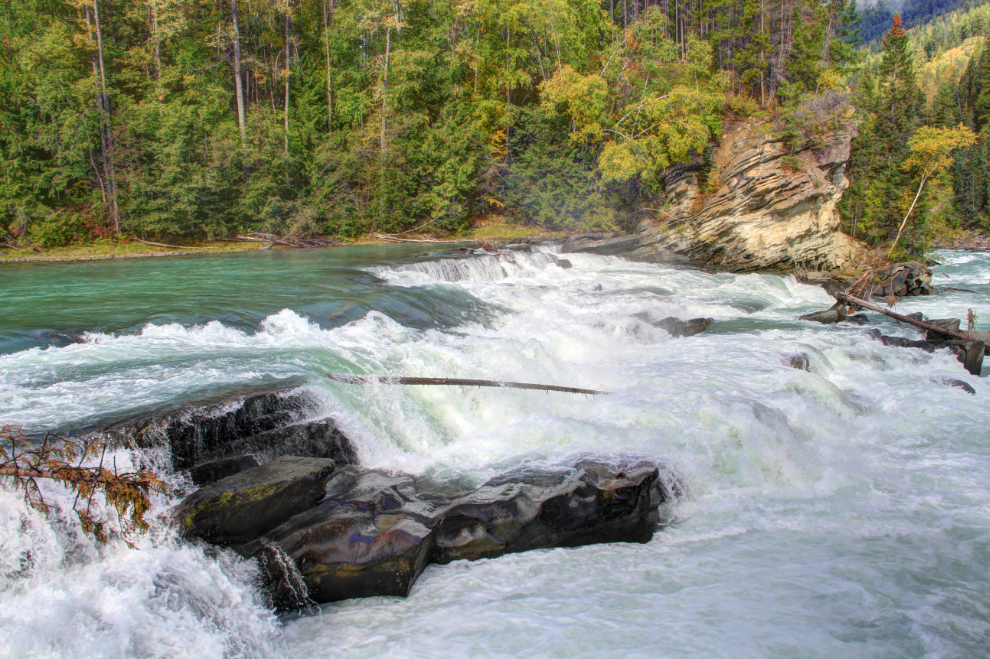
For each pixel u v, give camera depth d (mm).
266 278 19953
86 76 33156
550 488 7820
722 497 8820
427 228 39875
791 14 50438
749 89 56250
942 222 52844
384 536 6773
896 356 15297
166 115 33719
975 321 21312
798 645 5738
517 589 6793
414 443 9562
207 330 12938
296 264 24047
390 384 10102
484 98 44094
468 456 9266
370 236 37875
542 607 6434
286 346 12062
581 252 32438
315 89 41656
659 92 42531
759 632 5926
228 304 15180
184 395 8500
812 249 30359
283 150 36844
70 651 4930
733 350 15195
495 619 6230
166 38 36500
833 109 33094
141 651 5148
